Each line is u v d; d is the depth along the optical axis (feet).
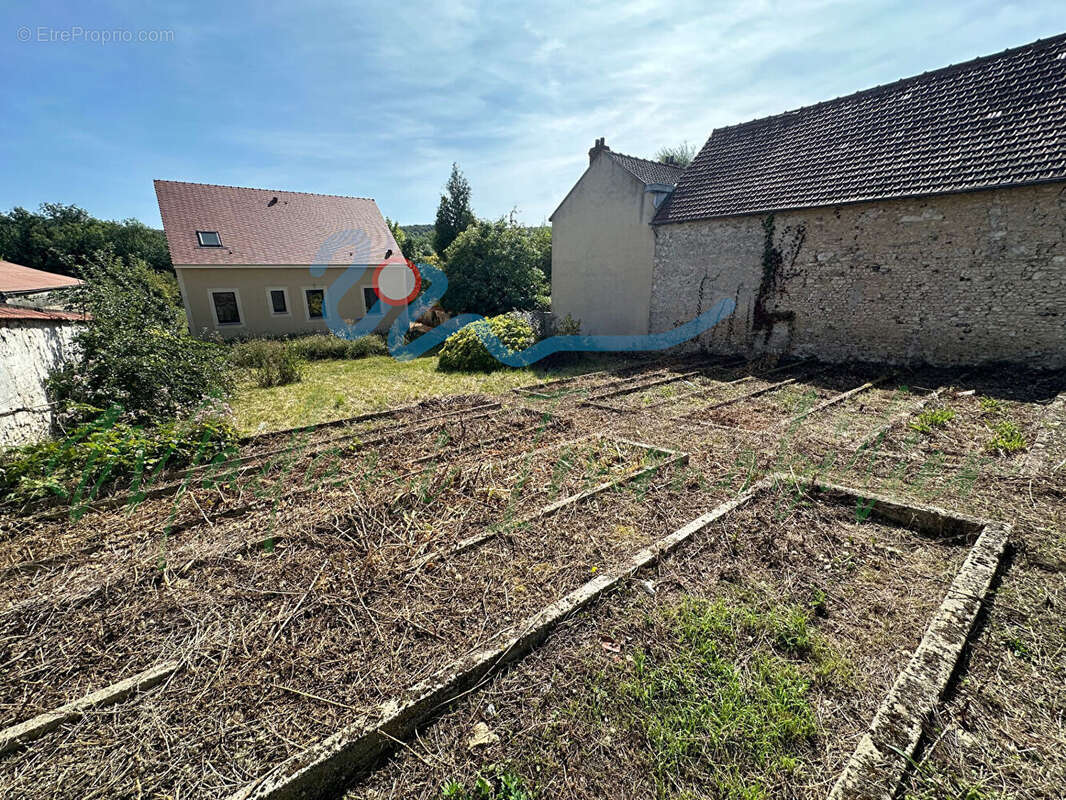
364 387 33.32
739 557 10.51
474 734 6.73
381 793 6.05
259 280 58.90
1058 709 6.59
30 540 12.29
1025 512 11.42
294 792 5.89
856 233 32.27
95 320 22.89
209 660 8.13
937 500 12.33
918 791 5.58
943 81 32.50
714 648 7.95
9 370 17.70
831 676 7.43
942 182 28.22
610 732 6.67
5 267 50.80
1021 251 26.43
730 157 42.65
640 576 9.84
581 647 8.11
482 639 8.43
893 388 26.53
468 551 11.24
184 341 25.89
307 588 9.94
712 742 6.45
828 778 5.96
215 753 6.54
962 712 6.58
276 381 34.83
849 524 11.84
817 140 37.37
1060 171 24.11
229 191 65.57
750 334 38.81
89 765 6.42
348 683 7.62
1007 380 25.75
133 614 9.27
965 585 8.72
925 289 30.01
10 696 7.55
